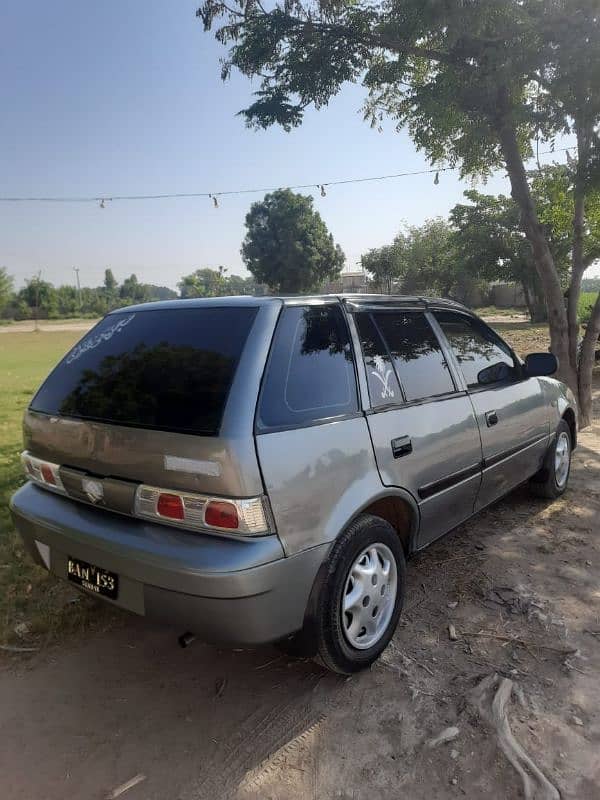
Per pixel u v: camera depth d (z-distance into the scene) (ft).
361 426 9.26
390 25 20.76
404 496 10.00
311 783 7.34
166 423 8.03
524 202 25.20
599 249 32.68
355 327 10.12
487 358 13.66
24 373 58.65
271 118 23.75
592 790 7.13
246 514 7.41
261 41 22.27
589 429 26.91
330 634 8.52
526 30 18.52
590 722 8.23
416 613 11.15
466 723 8.23
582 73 18.63
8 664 9.99
